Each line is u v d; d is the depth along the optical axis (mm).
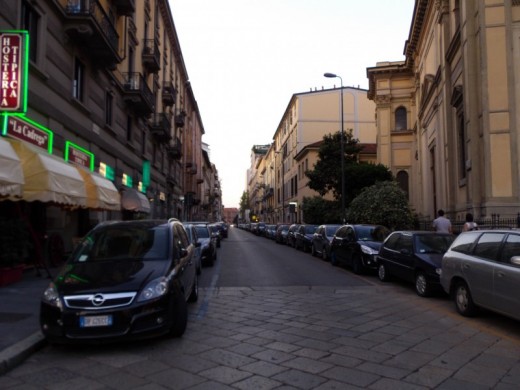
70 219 17547
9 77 11492
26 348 5773
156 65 29375
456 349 6059
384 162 39000
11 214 13531
